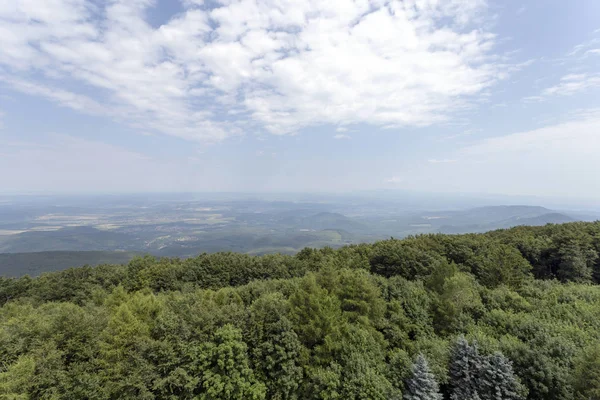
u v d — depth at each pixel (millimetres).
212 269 55344
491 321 30891
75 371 21234
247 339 26797
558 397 20531
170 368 23750
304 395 24547
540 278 49469
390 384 22422
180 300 32219
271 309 28891
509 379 21203
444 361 24344
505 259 42844
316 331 26844
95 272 55094
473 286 37906
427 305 33656
